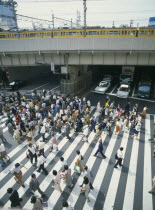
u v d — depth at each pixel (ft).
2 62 85.30
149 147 41.55
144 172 33.32
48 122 48.55
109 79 99.45
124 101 74.54
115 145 42.34
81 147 41.47
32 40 73.36
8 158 37.73
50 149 40.75
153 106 68.28
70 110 58.34
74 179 31.53
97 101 74.79
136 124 49.34
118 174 32.73
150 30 66.80
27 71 120.06
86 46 69.05
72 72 82.33
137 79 110.11
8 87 94.02
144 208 25.96
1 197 28.17
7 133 48.78
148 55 69.31
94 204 26.55
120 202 26.96
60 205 26.45
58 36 77.56
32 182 25.94
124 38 64.59
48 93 84.74
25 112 54.80
